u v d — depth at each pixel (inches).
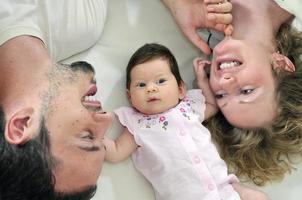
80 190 36.2
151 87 44.8
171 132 45.8
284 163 49.6
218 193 44.9
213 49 49.1
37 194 33.8
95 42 47.3
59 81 38.6
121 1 49.7
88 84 40.6
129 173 45.8
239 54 46.5
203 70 49.1
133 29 49.4
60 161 35.3
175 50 50.5
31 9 41.1
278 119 48.2
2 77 38.4
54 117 36.4
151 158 45.2
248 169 49.6
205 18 48.9
